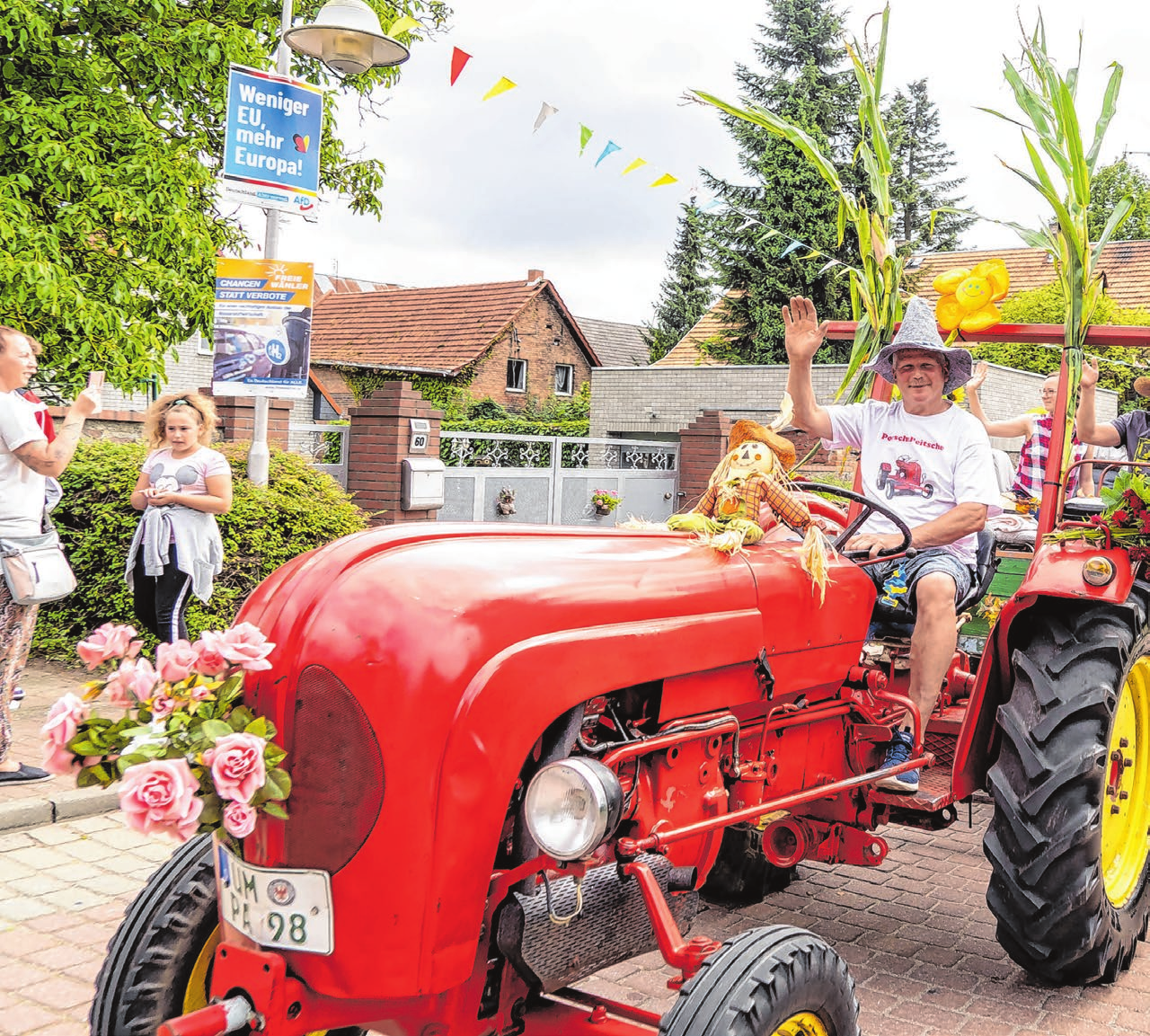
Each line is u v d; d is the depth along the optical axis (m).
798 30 20.27
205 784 2.02
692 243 37.31
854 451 4.84
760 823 3.45
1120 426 5.54
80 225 10.04
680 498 13.57
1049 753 3.35
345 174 14.85
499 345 31.92
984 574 4.17
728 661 2.67
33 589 4.71
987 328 4.14
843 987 2.33
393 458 9.51
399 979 2.02
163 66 11.13
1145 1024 3.29
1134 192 4.17
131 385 10.58
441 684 2.03
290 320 7.03
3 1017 3.09
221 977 2.13
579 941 2.39
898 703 3.29
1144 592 3.67
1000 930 3.44
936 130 31.84
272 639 2.10
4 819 4.53
